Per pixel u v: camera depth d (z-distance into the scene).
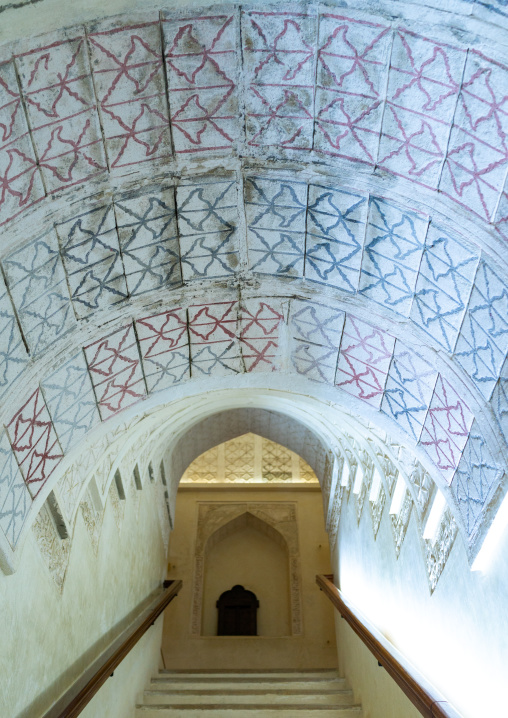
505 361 2.79
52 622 3.81
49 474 3.51
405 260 2.98
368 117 2.53
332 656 9.77
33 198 2.54
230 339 3.77
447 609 3.78
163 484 8.09
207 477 11.34
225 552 11.11
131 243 3.01
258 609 10.61
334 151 2.71
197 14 2.27
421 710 3.56
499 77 2.17
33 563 3.52
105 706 4.81
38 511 3.49
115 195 2.78
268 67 2.47
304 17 2.29
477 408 3.10
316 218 3.03
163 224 3.01
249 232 3.16
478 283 2.74
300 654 9.79
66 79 2.32
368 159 2.67
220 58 2.44
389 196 2.76
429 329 3.17
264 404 7.37
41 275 2.80
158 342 3.62
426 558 4.22
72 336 3.17
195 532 10.84
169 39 2.35
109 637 5.27
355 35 2.29
